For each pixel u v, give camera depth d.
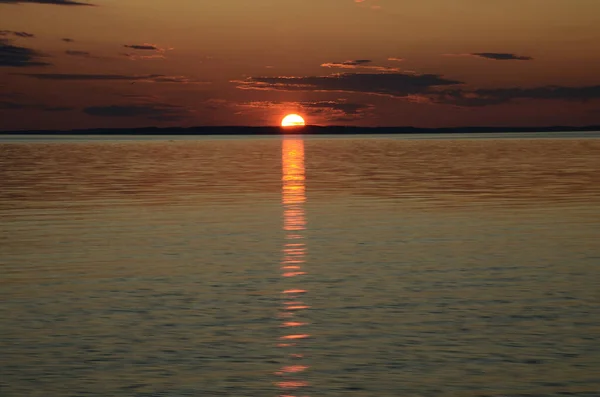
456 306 27.83
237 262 36.41
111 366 21.84
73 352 23.02
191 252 39.12
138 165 122.00
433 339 24.00
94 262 36.53
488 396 19.64
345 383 20.55
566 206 58.03
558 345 23.30
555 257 36.91
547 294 29.47
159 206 60.16
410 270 34.22
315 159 142.38
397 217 52.31
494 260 36.34
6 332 24.95
